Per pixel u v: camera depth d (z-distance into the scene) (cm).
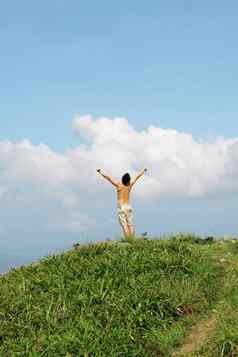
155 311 1376
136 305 1393
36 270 1727
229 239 1978
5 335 1335
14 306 1464
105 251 1811
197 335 1287
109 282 1512
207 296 1455
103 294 1451
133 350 1227
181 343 1264
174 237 1970
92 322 1338
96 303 1434
